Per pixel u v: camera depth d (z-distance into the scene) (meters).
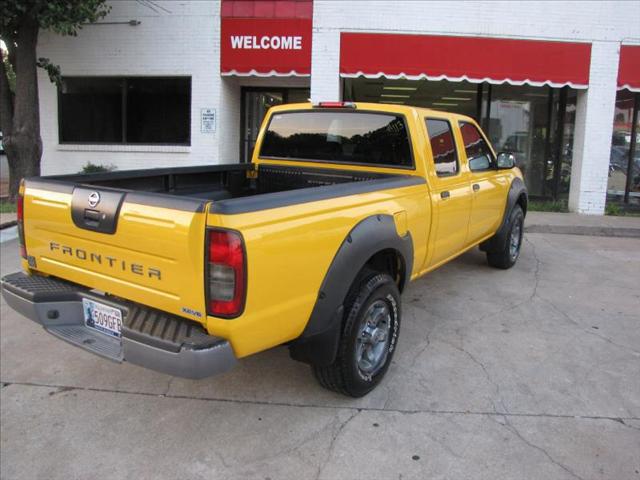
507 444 3.08
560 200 11.66
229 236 2.50
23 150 9.76
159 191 4.32
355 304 3.33
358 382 3.45
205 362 2.57
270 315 2.75
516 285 6.07
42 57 10.72
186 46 10.61
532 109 11.77
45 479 2.81
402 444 3.08
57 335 3.19
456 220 4.87
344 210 3.19
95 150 11.20
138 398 3.58
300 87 11.85
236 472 2.86
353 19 10.26
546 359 4.18
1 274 6.09
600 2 10.23
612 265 7.12
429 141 4.45
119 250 2.88
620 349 4.39
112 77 11.00
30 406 3.48
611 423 3.31
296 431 3.21
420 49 10.30
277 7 10.32
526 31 10.30
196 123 10.80
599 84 10.48
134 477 2.82
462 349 4.33
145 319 2.84
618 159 11.59
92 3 9.05
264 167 5.11
